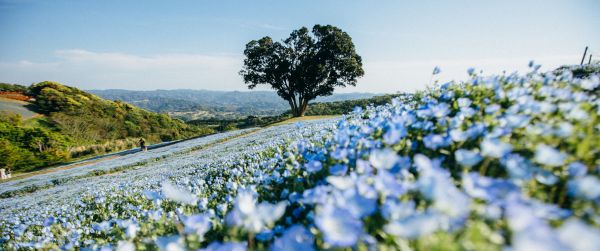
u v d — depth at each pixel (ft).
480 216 4.52
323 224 4.43
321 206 5.75
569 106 7.30
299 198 7.93
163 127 238.27
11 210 41.65
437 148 7.68
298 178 9.51
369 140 8.46
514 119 6.82
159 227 9.84
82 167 93.50
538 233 3.18
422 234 3.67
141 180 38.70
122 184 35.60
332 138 11.60
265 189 11.10
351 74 151.12
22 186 67.46
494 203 4.54
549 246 2.91
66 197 40.22
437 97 12.11
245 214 6.05
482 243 3.76
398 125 7.75
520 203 4.17
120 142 161.27
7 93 225.35
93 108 213.46
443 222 4.07
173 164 56.85
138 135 215.51
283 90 158.92
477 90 10.55
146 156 91.04
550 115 7.54
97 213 22.81
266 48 149.89
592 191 4.31
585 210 4.57
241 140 74.43
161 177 36.60
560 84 9.73
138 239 9.28
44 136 150.10
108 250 9.48
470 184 4.67
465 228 4.15
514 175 4.94
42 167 125.59
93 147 149.69
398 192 5.09
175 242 6.64
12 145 131.75
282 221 7.99
